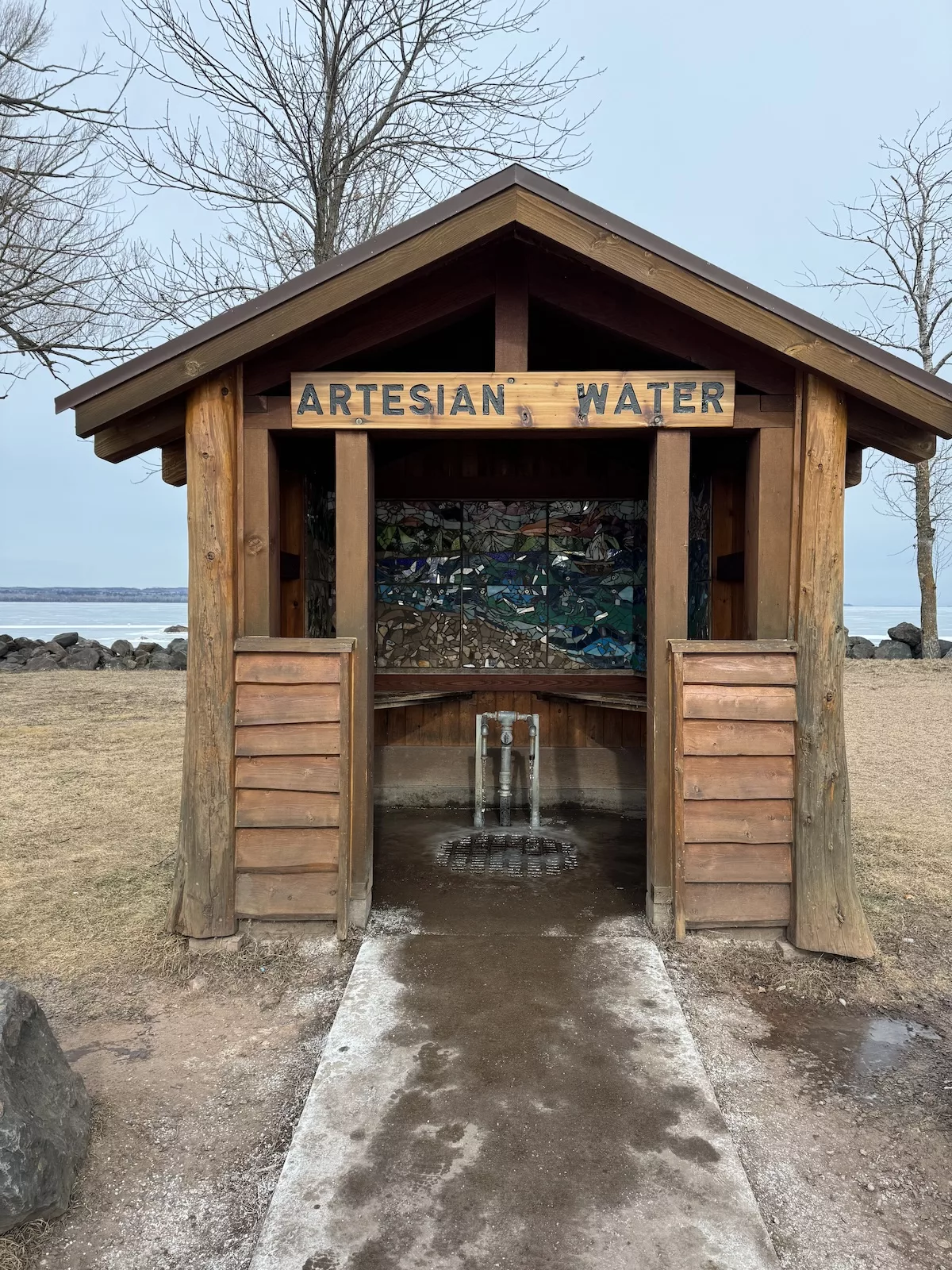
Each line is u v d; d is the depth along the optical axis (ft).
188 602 12.70
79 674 48.70
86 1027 10.52
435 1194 7.33
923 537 57.21
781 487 12.97
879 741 30.27
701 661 12.73
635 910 14.02
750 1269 6.55
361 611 13.10
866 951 12.41
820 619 12.62
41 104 30.78
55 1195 7.25
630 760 20.95
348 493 13.07
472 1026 10.16
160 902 14.48
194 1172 7.90
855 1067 9.73
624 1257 6.66
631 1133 8.16
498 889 15.08
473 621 20.72
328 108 35.53
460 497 20.36
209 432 12.60
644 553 20.39
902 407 11.99
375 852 17.38
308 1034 10.37
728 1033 10.45
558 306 13.01
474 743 21.26
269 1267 6.55
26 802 21.45
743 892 12.82
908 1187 7.75
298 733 12.75
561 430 12.96
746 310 12.01
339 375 12.85
